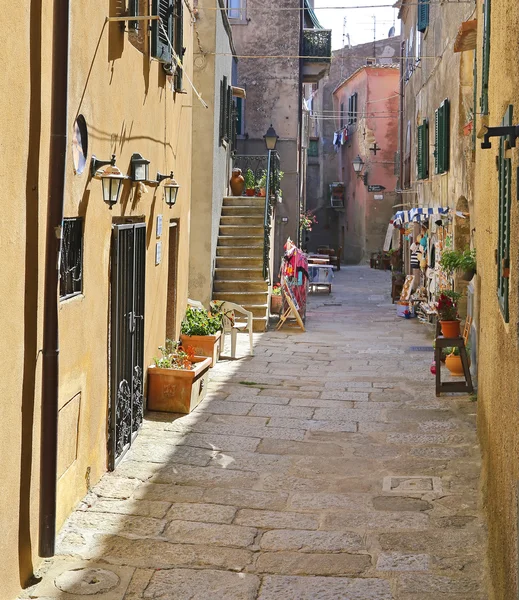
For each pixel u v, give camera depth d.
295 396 10.02
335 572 5.22
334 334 15.50
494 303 5.89
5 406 4.51
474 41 10.33
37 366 5.03
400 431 8.45
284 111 22.20
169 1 8.60
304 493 6.66
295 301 16.48
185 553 5.47
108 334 6.96
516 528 3.67
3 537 4.55
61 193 5.14
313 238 43.28
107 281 6.85
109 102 6.72
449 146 15.39
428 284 17.78
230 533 5.82
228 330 12.91
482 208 8.21
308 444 8.01
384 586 5.03
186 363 9.16
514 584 3.71
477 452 7.70
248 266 16.23
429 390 10.32
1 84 4.25
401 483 6.89
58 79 5.10
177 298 10.87
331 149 43.59
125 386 7.41
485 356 7.01
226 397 9.89
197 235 15.19
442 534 5.81
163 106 9.28
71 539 5.61
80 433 6.20
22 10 4.55
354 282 28.11
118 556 5.39
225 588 5.00
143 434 8.20
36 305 4.98
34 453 5.06
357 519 6.10
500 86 5.75
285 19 22.03
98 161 6.35
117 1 6.92
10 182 4.46
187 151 11.45
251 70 22.19
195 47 14.99
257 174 21.17
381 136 35.50
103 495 6.45
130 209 7.62
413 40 22.41
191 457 7.51
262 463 7.41
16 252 4.60
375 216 35.84
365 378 11.15
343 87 40.53
